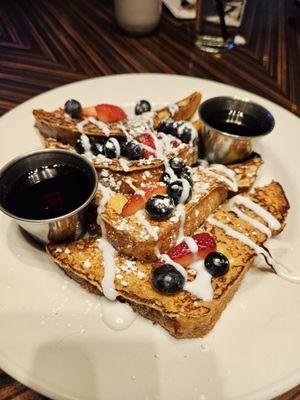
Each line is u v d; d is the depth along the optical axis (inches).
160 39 14.9
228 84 12.9
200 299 6.8
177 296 6.9
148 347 6.5
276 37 15.5
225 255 7.7
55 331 6.5
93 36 14.7
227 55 14.3
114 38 14.7
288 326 6.7
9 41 14.1
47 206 7.7
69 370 5.9
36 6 16.3
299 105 12.2
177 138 9.8
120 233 7.5
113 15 16.1
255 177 9.5
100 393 5.7
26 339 6.3
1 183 7.7
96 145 9.1
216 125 10.2
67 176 8.4
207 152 10.3
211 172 9.3
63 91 11.4
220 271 7.1
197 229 8.5
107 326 6.8
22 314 6.7
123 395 5.7
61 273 7.6
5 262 7.5
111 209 8.1
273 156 10.4
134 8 13.8
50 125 9.6
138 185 8.6
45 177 8.3
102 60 13.6
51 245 7.8
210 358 6.3
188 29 15.5
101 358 6.2
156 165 8.8
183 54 14.2
